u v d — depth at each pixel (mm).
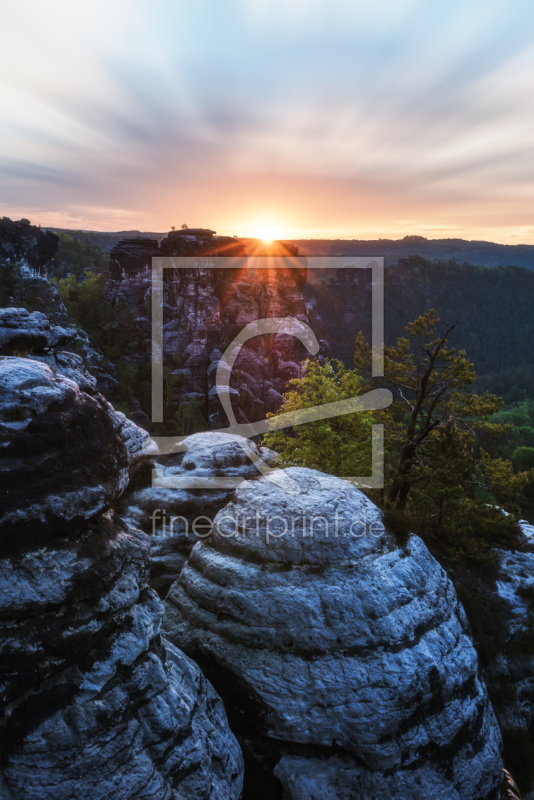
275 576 13906
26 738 8422
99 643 9570
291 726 12734
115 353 118625
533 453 84500
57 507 8719
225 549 14953
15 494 8281
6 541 8156
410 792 12602
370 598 13719
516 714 19578
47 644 8531
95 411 9945
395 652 13289
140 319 129000
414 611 14164
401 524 16281
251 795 12906
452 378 27562
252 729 13234
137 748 9391
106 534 10109
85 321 126562
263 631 13344
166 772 9766
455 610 15633
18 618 8312
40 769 8414
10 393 8719
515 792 15516
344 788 12578
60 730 8648
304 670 12898
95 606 9281
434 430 29203
